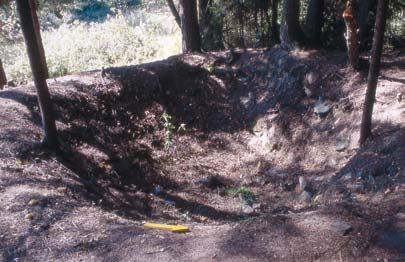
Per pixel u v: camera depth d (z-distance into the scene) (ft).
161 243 13.52
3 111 23.40
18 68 48.85
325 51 29.94
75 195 17.94
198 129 29.50
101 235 14.16
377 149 19.39
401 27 31.96
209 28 40.42
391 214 13.96
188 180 24.90
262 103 29.48
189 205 22.31
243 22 38.93
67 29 59.21
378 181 17.24
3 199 15.81
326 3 32.83
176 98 30.68
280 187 23.62
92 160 22.75
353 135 22.80
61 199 16.52
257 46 38.63
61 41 53.78
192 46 36.27
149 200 21.79
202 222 19.88
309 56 29.35
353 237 12.94
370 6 29.81
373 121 22.02
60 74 47.52
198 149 28.04
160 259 12.69
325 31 33.22
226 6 38.47
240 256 12.59
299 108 27.37
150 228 14.84
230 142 28.60
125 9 74.02
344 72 26.61
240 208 21.77
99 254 13.12
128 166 24.35
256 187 24.13
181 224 16.51
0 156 19.16
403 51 29.91
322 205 17.28
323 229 13.41
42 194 16.44
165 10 68.23
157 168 25.45
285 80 29.07
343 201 16.12
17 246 13.50
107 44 54.08
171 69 31.68
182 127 28.58
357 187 17.42
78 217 15.31
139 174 24.35
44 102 20.25
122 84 29.09
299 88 28.19
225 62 33.09
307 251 12.55
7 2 40.70
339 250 12.48
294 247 12.76
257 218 14.58
